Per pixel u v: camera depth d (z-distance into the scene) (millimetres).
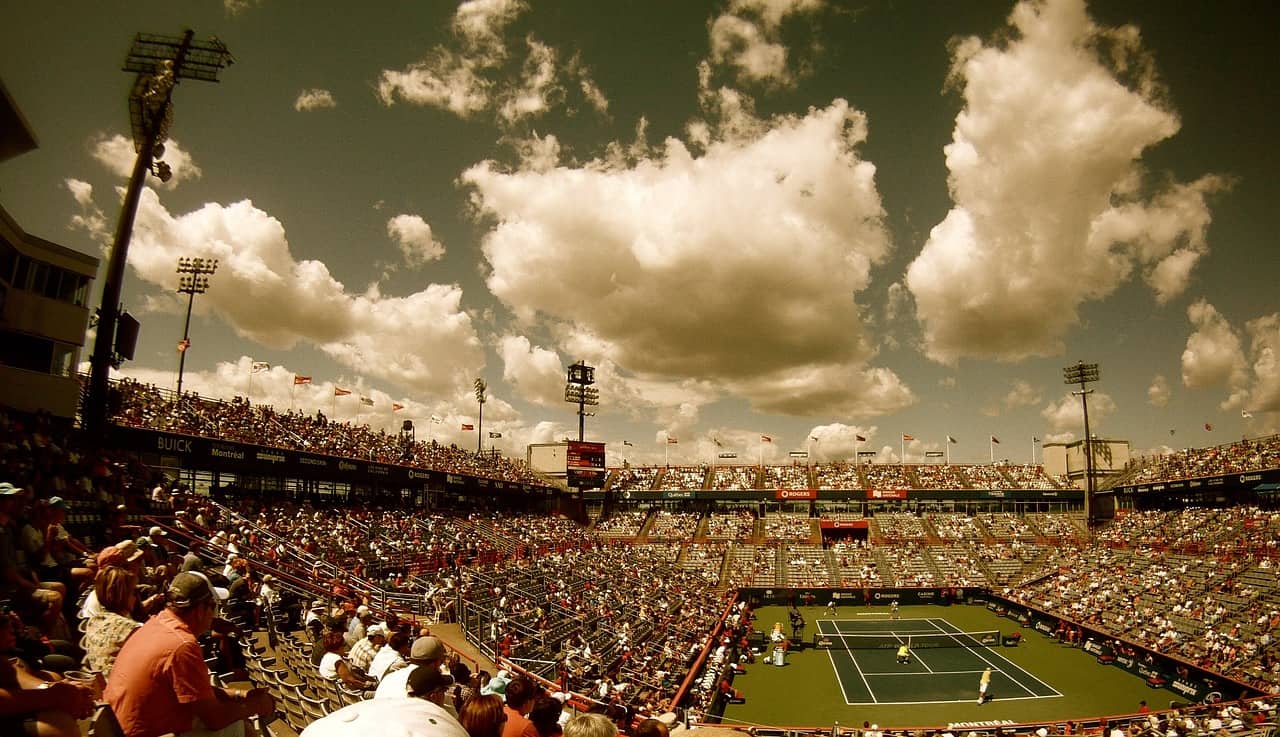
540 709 7297
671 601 65625
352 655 14383
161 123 33625
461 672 16562
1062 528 94000
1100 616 61656
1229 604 55594
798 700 46344
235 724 6211
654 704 36781
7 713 4949
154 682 5184
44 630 9250
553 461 109938
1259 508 69812
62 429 32844
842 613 77812
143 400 43875
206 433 43906
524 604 45594
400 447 68375
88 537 24094
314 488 53125
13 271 31781
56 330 33906
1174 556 70812
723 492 103750
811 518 100875
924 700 46094
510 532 71500
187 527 29750
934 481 105438
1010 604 75062
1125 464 98375
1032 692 47750
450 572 46562
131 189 33188
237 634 17500
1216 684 44531
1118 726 38094
